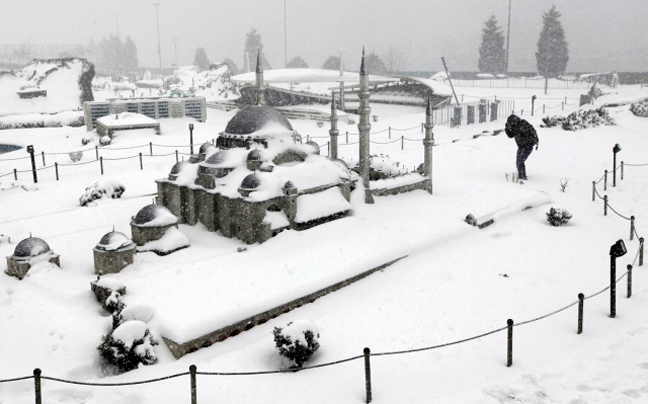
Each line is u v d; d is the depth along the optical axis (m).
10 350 11.54
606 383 10.47
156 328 11.80
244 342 12.02
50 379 9.54
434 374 10.92
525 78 80.19
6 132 39.78
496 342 12.06
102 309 13.09
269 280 14.08
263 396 10.12
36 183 25.09
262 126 19.34
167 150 33.09
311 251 15.92
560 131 37.84
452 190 23.52
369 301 14.08
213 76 67.94
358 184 20.42
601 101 49.50
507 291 14.60
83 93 53.38
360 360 11.38
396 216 19.55
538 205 22.31
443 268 16.06
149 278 14.03
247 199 16.66
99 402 9.87
